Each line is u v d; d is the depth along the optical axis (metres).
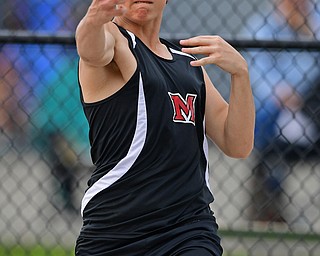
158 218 9.08
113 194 9.11
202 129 9.59
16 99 17.41
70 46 15.57
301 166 17.23
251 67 16.88
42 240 17.89
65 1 17.59
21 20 17.69
